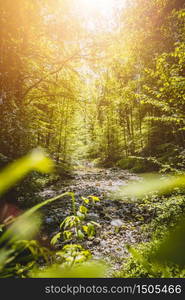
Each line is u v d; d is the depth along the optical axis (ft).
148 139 43.62
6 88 15.35
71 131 54.49
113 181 32.68
